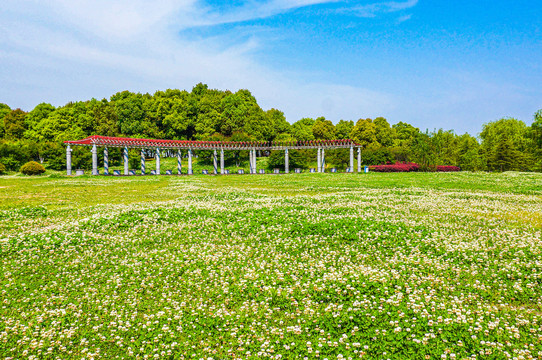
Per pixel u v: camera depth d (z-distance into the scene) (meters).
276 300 8.62
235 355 6.61
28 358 6.50
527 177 45.12
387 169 73.75
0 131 110.81
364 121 116.44
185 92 146.25
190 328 7.53
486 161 80.19
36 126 105.06
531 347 6.35
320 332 7.17
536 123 72.44
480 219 16.77
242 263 11.09
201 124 114.19
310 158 99.44
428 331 6.96
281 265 10.80
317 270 10.29
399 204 21.52
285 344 6.83
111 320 7.90
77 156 76.88
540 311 7.76
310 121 145.25
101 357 6.64
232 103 123.69
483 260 10.66
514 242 12.27
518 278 9.30
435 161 72.25
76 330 7.49
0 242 12.86
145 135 107.19
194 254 12.03
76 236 13.98
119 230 15.27
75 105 119.44
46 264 11.28
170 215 17.47
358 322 7.39
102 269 10.87
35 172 63.09
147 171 80.88
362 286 8.97
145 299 8.92
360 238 13.26
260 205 20.53
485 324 7.10
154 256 11.86
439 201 22.83
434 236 13.12
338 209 19.23
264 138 110.56
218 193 29.73
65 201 26.30
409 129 131.75
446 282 9.23
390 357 6.28
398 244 12.51
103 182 46.91
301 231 14.34
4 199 27.72
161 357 6.59
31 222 17.39
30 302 8.73
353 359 6.27
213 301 8.75
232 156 93.31
